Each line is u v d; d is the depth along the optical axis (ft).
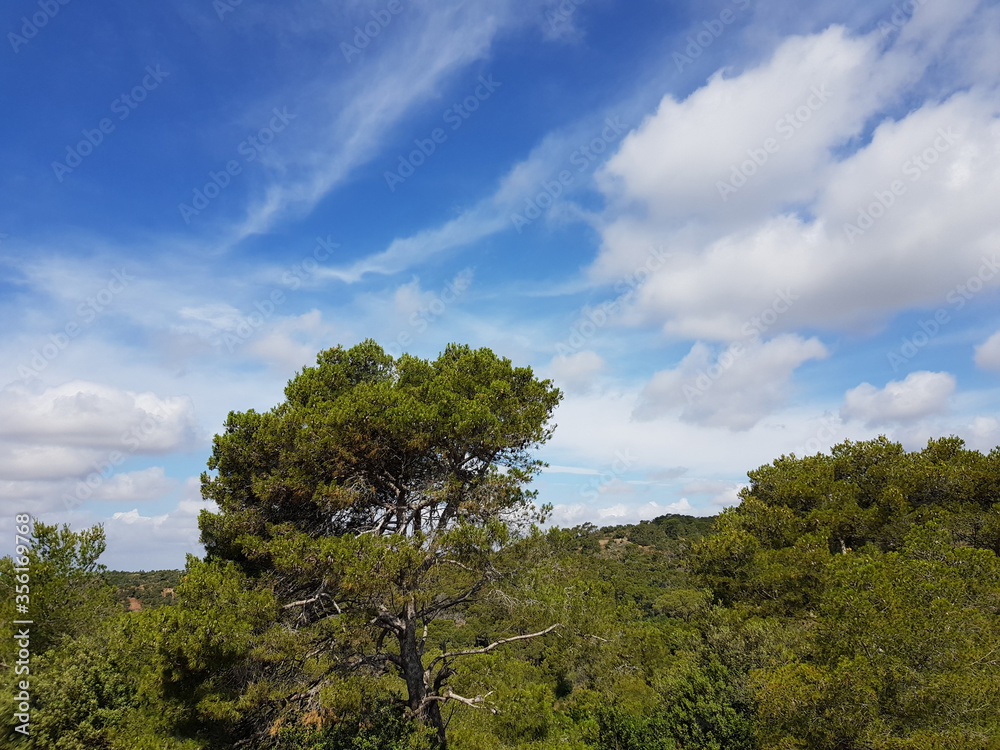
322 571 36.17
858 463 84.69
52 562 44.96
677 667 50.26
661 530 343.26
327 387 46.85
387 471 43.78
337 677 38.04
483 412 40.14
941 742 26.27
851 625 32.71
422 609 40.50
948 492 72.95
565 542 43.16
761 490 90.84
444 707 48.39
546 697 43.96
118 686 37.58
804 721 31.14
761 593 69.97
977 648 31.37
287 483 38.27
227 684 34.86
